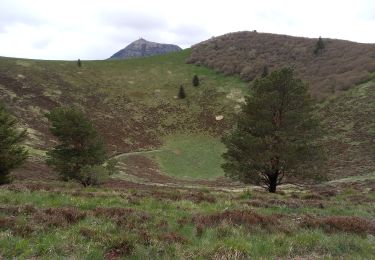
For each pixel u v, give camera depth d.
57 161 31.64
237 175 28.70
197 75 110.75
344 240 9.51
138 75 111.69
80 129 32.22
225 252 7.74
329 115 70.94
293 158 26.86
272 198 17.69
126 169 55.62
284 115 27.94
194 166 64.88
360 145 57.72
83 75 104.69
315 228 10.87
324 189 35.41
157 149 73.38
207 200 15.56
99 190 17.44
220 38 133.38
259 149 27.30
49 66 105.12
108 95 95.38
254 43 123.06
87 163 31.73
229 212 11.13
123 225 9.59
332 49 105.50
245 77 102.44
